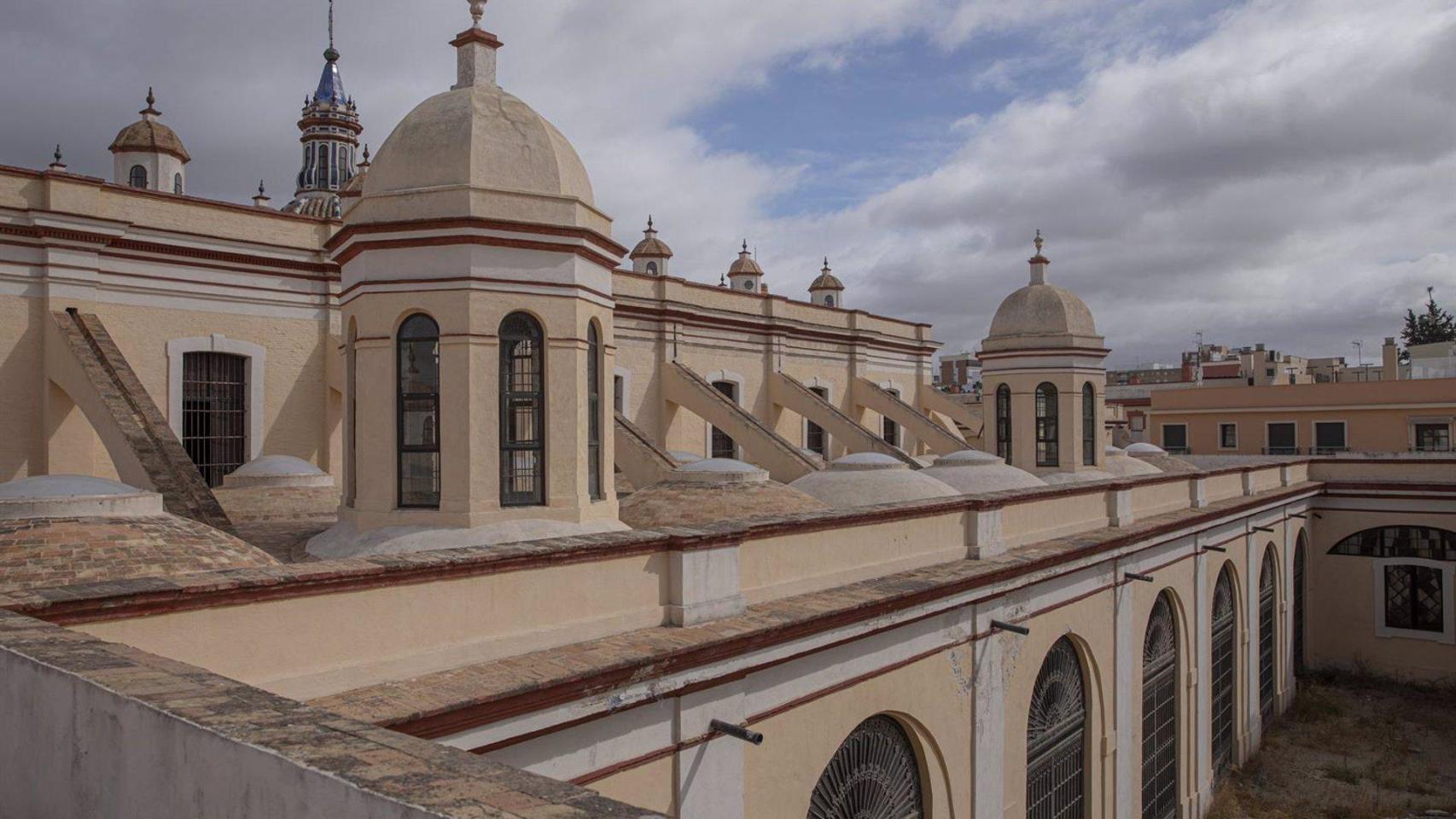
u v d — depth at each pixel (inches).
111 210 589.6
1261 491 923.4
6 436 552.4
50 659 159.2
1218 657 819.4
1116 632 606.5
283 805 115.5
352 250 415.8
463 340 395.5
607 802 104.6
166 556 301.0
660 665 287.3
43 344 565.3
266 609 227.9
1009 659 487.2
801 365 1059.9
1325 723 944.9
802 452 788.0
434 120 423.5
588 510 422.6
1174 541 701.9
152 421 501.7
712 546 331.9
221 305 637.9
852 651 378.0
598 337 447.2
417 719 229.8
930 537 461.1
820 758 362.0
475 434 395.5
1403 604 1061.1
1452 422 1325.0
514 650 277.3
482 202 402.3
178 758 130.8
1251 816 749.3
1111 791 600.7
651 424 879.1
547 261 412.5
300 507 547.2
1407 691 1026.7
